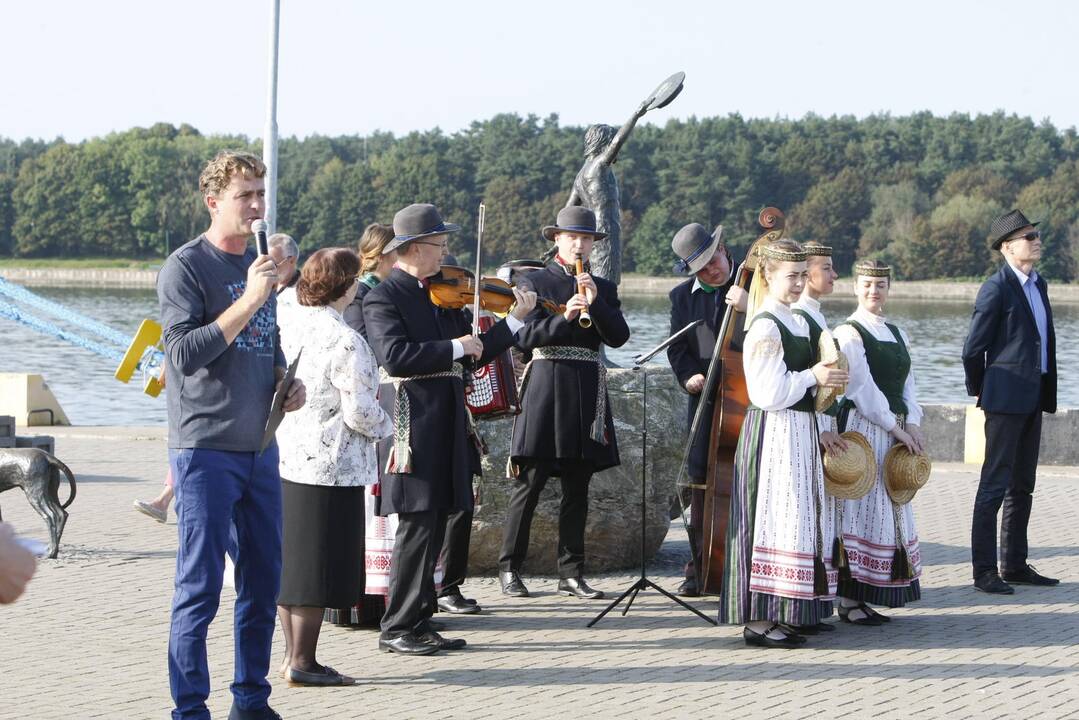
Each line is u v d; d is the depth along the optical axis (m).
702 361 8.33
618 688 6.27
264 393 5.47
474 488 7.75
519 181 97.94
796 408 7.00
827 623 7.62
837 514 7.18
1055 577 8.94
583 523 8.29
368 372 6.18
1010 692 6.20
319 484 6.16
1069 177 101.88
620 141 11.08
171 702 5.96
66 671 6.48
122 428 18.70
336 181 108.25
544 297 8.02
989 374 8.47
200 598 5.31
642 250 94.06
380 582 7.34
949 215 96.88
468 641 7.15
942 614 7.87
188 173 130.62
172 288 5.32
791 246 6.95
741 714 5.85
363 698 6.09
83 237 128.38
